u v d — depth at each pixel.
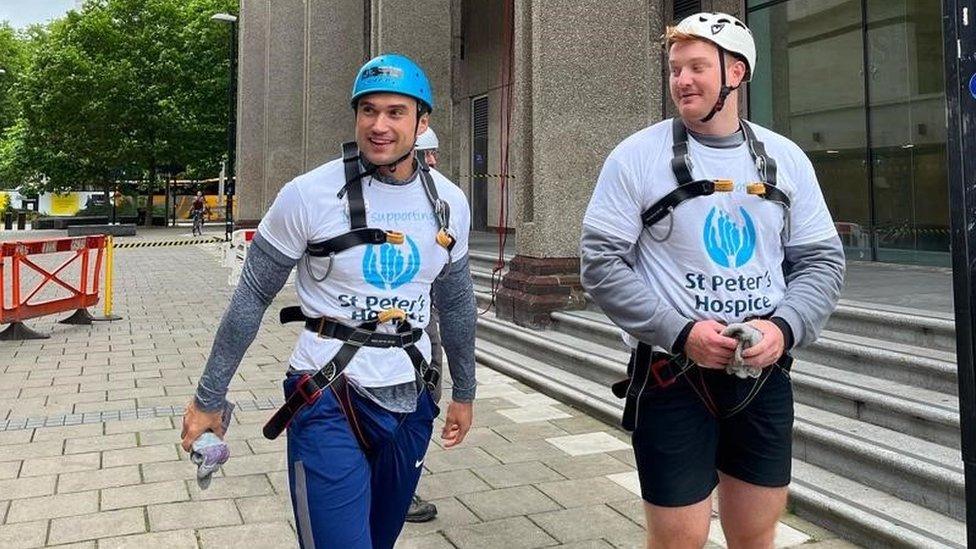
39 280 15.10
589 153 8.05
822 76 10.30
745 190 2.09
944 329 4.82
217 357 2.16
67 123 34.72
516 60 8.31
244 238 14.50
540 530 3.68
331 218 2.13
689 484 2.08
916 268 8.70
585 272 2.13
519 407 5.95
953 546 3.11
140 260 20.83
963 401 1.99
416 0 13.40
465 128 19.27
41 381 6.84
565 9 7.87
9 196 48.34
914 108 9.30
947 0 1.97
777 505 2.17
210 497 4.07
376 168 2.18
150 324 10.23
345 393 2.12
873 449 3.82
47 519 3.76
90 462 4.63
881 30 9.58
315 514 2.06
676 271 2.10
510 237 16.19
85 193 48.38
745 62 2.10
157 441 5.05
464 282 2.43
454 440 2.54
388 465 2.28
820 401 4.65
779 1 10.73
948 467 3.54
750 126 2.21
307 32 16.86
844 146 10.12
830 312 2.09
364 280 2.15
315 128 16.81
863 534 3.43
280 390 6.52
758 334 1.86
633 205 2.11
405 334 2.20
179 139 34.94
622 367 6.00
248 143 23.14
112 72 33.72
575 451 4.87
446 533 3.65
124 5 34.91
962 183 1.96
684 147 2.11
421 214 2.22
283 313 2.28
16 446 4.93
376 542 2.38
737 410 2.08
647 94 8.23
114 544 3.48
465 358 2.50
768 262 2.12
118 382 6.81
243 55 23.14
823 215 2.21
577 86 7.97
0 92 51.62
